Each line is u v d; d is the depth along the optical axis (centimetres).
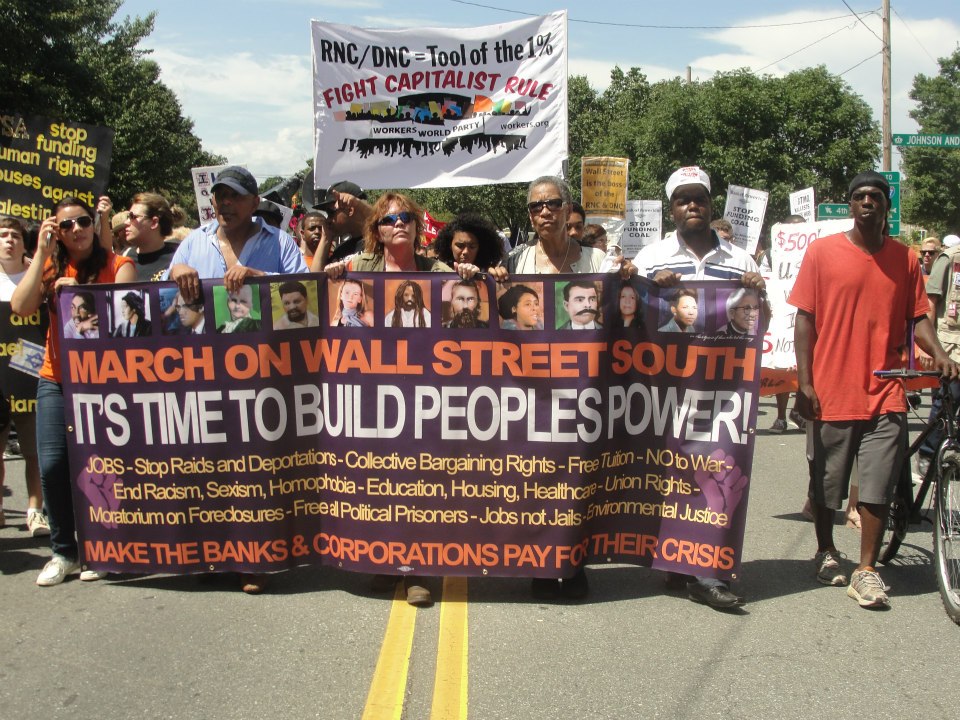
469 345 484
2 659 418
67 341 498
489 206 3906
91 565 508
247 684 392
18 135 712
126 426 498
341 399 492
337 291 489
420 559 490
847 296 497
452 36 810
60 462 519
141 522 501
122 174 3409
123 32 3522
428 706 374
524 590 509
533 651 426
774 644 439
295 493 498
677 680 399
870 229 495
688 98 3478
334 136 822
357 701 377
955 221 4353
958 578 477
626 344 491
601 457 490
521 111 815
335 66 816
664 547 496
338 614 470
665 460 495
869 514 498
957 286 754
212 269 517
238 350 491
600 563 500
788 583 530
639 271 528
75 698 381
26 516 678
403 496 489
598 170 1152
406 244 505
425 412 487
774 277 981
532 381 484
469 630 450
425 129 821
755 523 664
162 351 493
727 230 1072
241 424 493
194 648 427
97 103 3102
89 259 533
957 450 492
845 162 3447
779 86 3500
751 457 484
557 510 485
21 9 2467
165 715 367
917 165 4391
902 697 387
